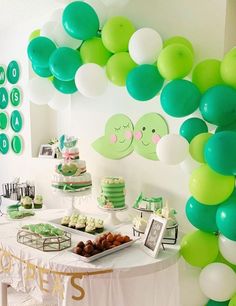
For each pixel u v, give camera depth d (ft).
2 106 11.44
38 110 10.55
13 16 9.45
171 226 5.53
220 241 5.14
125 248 5.35
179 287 5.98
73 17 5.49
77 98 8.04
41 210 7.70
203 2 5.77
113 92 7.25
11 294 7.91
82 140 8.04
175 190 6.37
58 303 4.80
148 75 4.99
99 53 5.81
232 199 4.84
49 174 9.66
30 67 10.16
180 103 4.74
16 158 11.07
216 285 5.17
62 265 4.71
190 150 4.98
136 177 7.00
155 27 6.40
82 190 6.63
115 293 4.66
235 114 4.63
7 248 5.51
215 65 4.94
